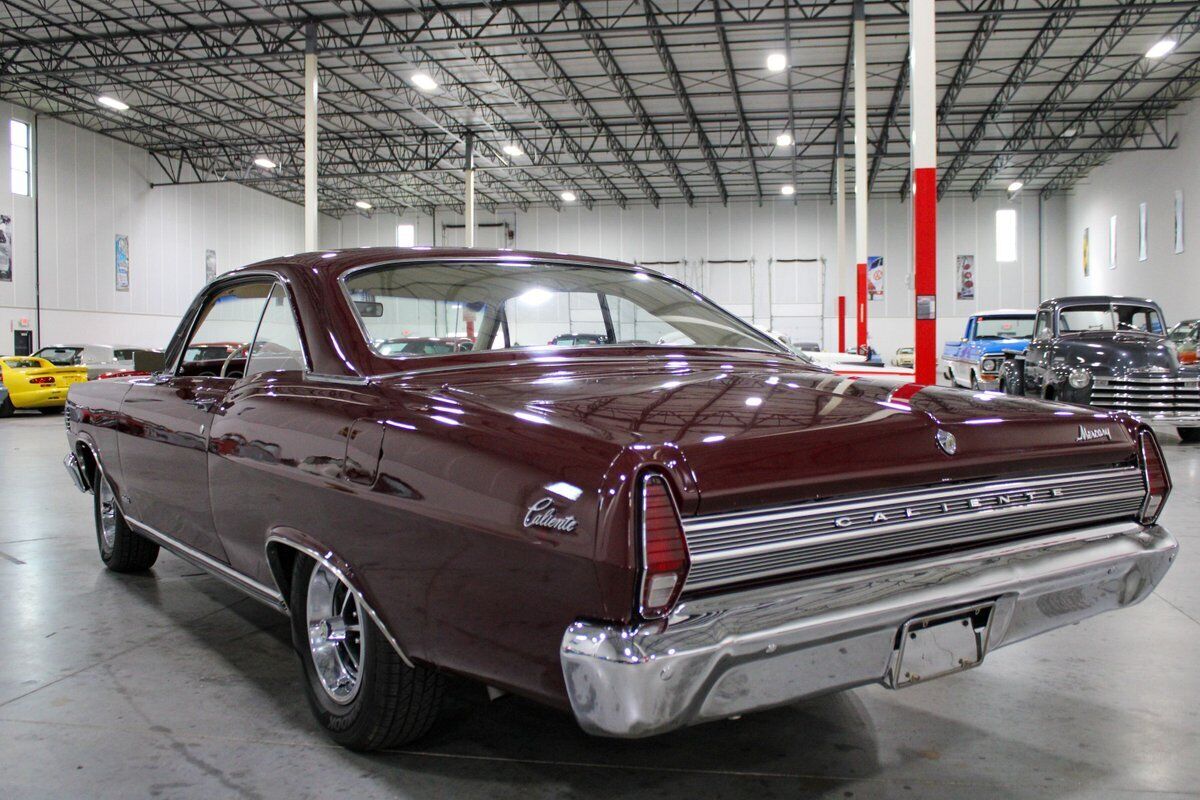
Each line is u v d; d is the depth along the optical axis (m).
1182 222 22.39
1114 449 2.03
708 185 31.77
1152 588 2.07
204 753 2.23
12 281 22.48
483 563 1.62
